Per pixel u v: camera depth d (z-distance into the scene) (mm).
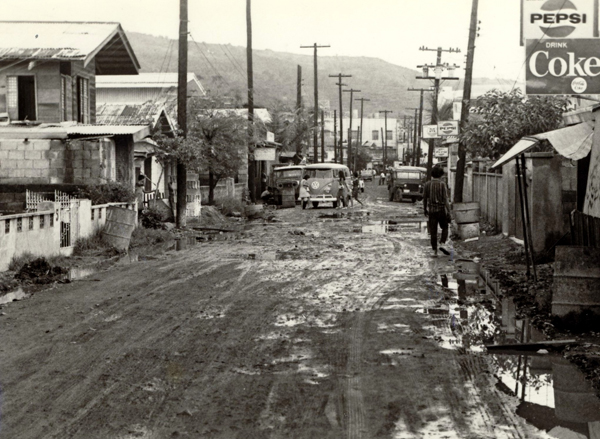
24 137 23594
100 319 9984
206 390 6703
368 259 17094
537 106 24891
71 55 25953
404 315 10273
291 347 8375
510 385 6898
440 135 40281
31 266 14359
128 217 19469
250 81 43781
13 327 9492
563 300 9195
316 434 5570
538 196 15758
